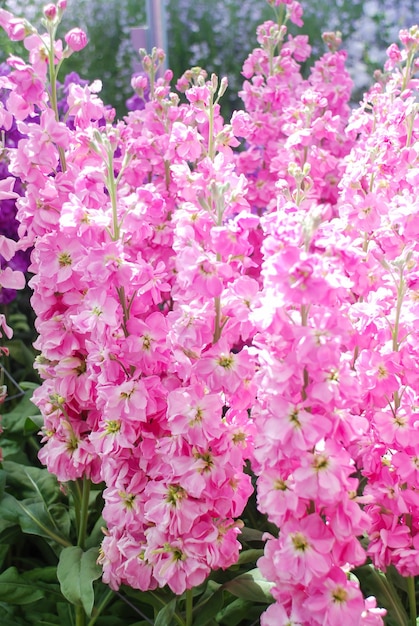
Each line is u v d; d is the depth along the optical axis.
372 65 3.81
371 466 1.37
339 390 1.10
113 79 3.91
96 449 1.39
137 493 1.41
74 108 1.54
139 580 1.39
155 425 1.40
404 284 1.32
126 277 1.29
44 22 1.51
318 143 2.21
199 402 1.26
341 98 2.30
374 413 1.36
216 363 1.23
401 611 1.46
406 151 1.58
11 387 2.47
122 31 3.93
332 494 1.09
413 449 1.34
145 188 1.35
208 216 1.29
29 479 1.92
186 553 1.31
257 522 1.83
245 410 1.36
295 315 1.10
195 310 1.23
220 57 4.03
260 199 2.21
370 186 1.54
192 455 1.30
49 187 1.46
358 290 1.48
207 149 1.75
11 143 2.41
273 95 2.19
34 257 1.53
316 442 1.08
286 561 1.12
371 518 1.29
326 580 1.13
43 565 1.95
